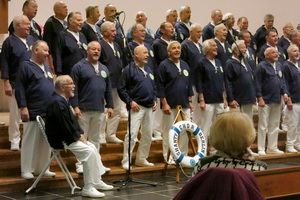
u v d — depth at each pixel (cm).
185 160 766
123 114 959
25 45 750
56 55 796
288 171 372
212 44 892
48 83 712
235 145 260
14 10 1095
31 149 711
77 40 810
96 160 684
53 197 670
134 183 774
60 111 661
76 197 675
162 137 894
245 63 946
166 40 927
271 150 991
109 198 674
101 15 1219
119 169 806
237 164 262
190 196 254
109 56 843
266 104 964
